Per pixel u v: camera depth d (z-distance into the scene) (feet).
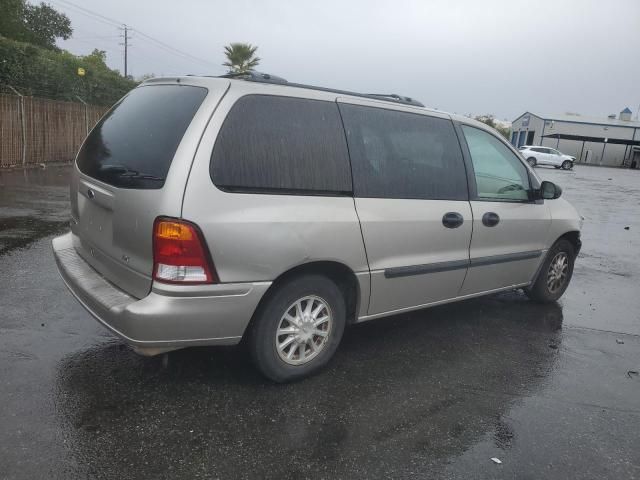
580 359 14.30
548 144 193.98
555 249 17.84
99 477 8.31
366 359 13.20
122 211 10.13
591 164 185.26
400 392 11.68
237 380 11.51
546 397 12.03
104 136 12.00
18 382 10.69
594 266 25.66
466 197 14.26
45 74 51.16
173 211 9.36
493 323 16.51
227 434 9.62
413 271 12.91
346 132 11.84
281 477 8.66
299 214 10.62
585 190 70.03
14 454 8.61
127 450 8.97
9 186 34.42
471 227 14.23
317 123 11.37
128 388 10.85
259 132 10.43
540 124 202.69
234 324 10.17
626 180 100.32
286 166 10.68
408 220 12.60
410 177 12.94
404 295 13.10
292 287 10.94
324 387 11.61
